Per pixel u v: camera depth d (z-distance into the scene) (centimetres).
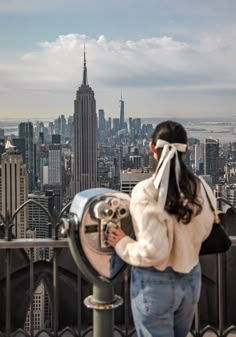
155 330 252
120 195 268
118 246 254
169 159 241
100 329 288
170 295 245
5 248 366
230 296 421
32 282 378
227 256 419
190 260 246
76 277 425
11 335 388
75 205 275
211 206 257
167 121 257
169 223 238
